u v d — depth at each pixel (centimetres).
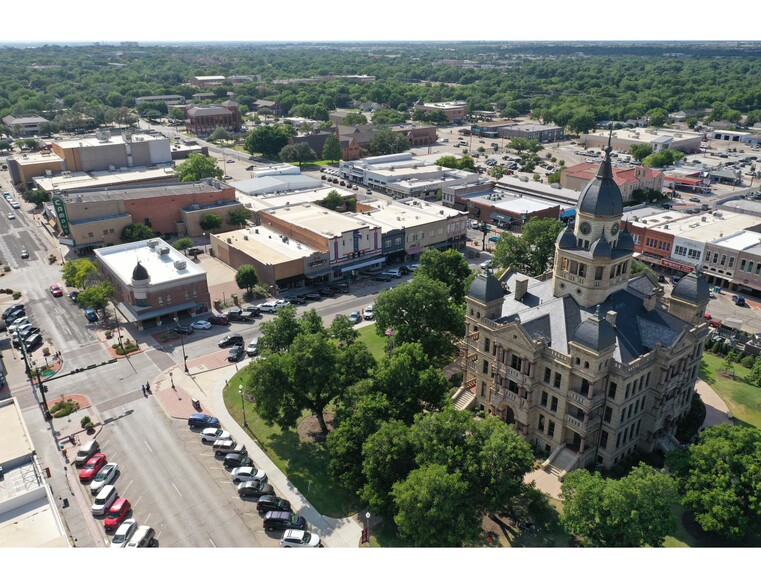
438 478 6644
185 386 11212
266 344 10525
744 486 7238
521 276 10550
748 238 16250
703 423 9875
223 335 13312
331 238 16000
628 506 6656
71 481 8744
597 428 8644
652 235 17225
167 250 15625
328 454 9244
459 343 11156
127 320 13838
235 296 14938
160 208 19738
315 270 16025
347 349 9650
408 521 6769
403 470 7669
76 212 18212
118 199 18962
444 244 18875
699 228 17362
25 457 7575
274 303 14712
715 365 11781
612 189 8681
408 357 9038
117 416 10281
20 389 11138
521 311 9669
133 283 13188
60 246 19238
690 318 9269
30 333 13325
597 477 7106
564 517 7081
